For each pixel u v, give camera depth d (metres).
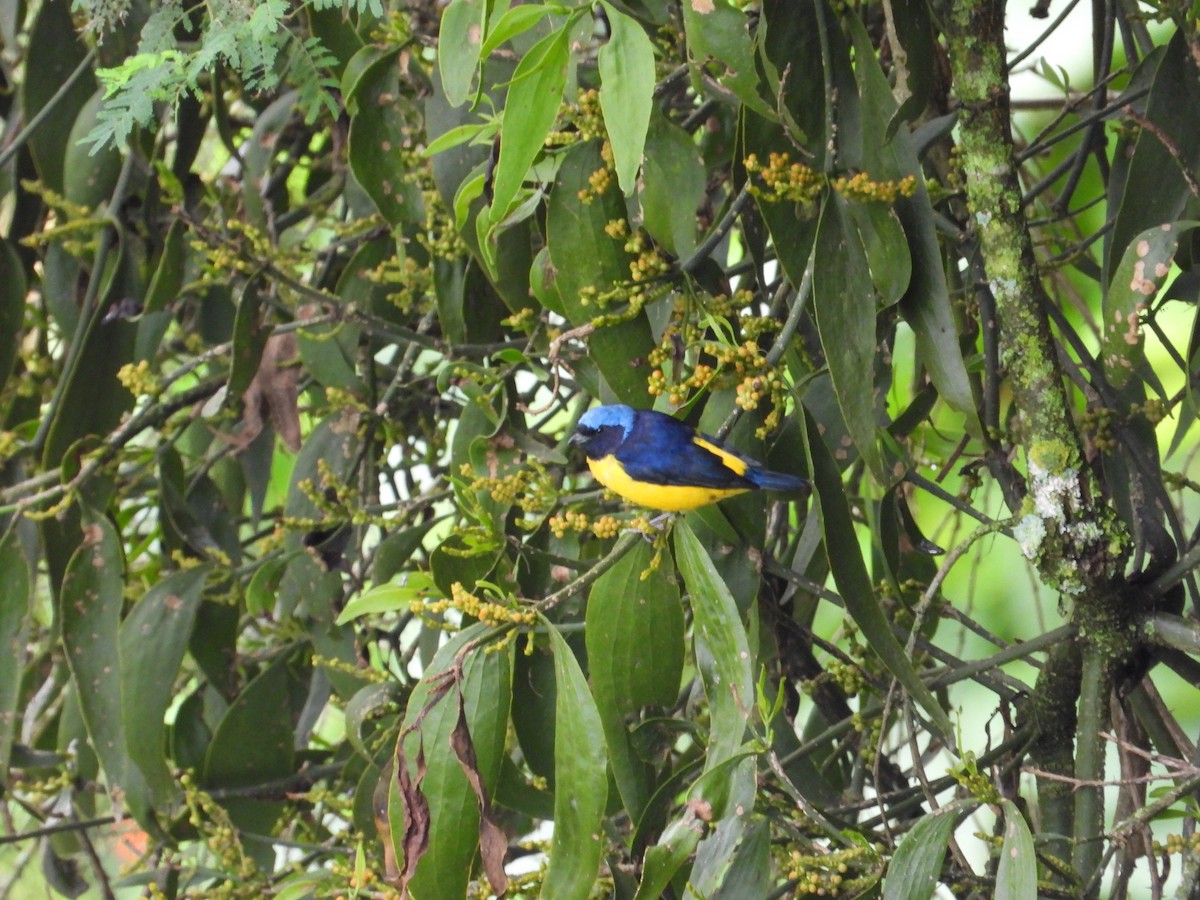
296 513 7.98
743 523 6.01
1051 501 5.56
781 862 5.99
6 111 9.53
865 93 5.18
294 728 8.42
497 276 6.34
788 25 5.32
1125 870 5.57
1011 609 10.27
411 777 4.90
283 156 9.70
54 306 8.53
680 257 5.87
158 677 7.55
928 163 7.21
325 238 11.05
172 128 9.88
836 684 7.67
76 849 8.73
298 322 7.41
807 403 6.41
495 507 6.42
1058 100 9.46
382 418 8.12
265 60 5.44
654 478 5.61
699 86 5.51
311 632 7.74
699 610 5.12
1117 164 6.91
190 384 10.82
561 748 4.89
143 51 5.60
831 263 5.17
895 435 6.87
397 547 7.53
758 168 5.32
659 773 6.38
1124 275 5.39
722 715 5.05
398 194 7.16
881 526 6.29
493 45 4.69
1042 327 5.60
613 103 4.60
